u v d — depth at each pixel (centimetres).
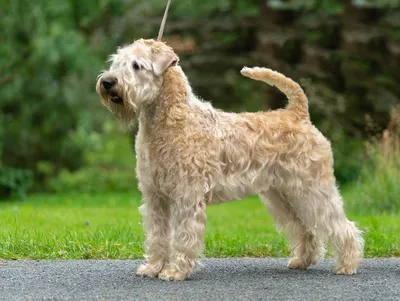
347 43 1870
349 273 623
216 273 623
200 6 2055
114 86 565
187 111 584
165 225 607
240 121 611
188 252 580
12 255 699
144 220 606
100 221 1034
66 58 1616
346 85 1950
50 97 1645
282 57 1934
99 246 732
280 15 1958
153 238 602
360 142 1880
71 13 1867
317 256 655
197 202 578
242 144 602
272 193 652
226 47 2000
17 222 973
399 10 1922
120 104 577
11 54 1645
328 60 1894
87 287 555
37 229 880
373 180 1352
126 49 578
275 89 1936
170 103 580
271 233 918
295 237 657
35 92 1655
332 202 621
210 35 2006
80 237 779
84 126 2023
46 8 1689
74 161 1822
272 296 523
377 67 1944
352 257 625
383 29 1862
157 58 575
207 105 605
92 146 2234
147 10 2027
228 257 734
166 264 605
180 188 575
